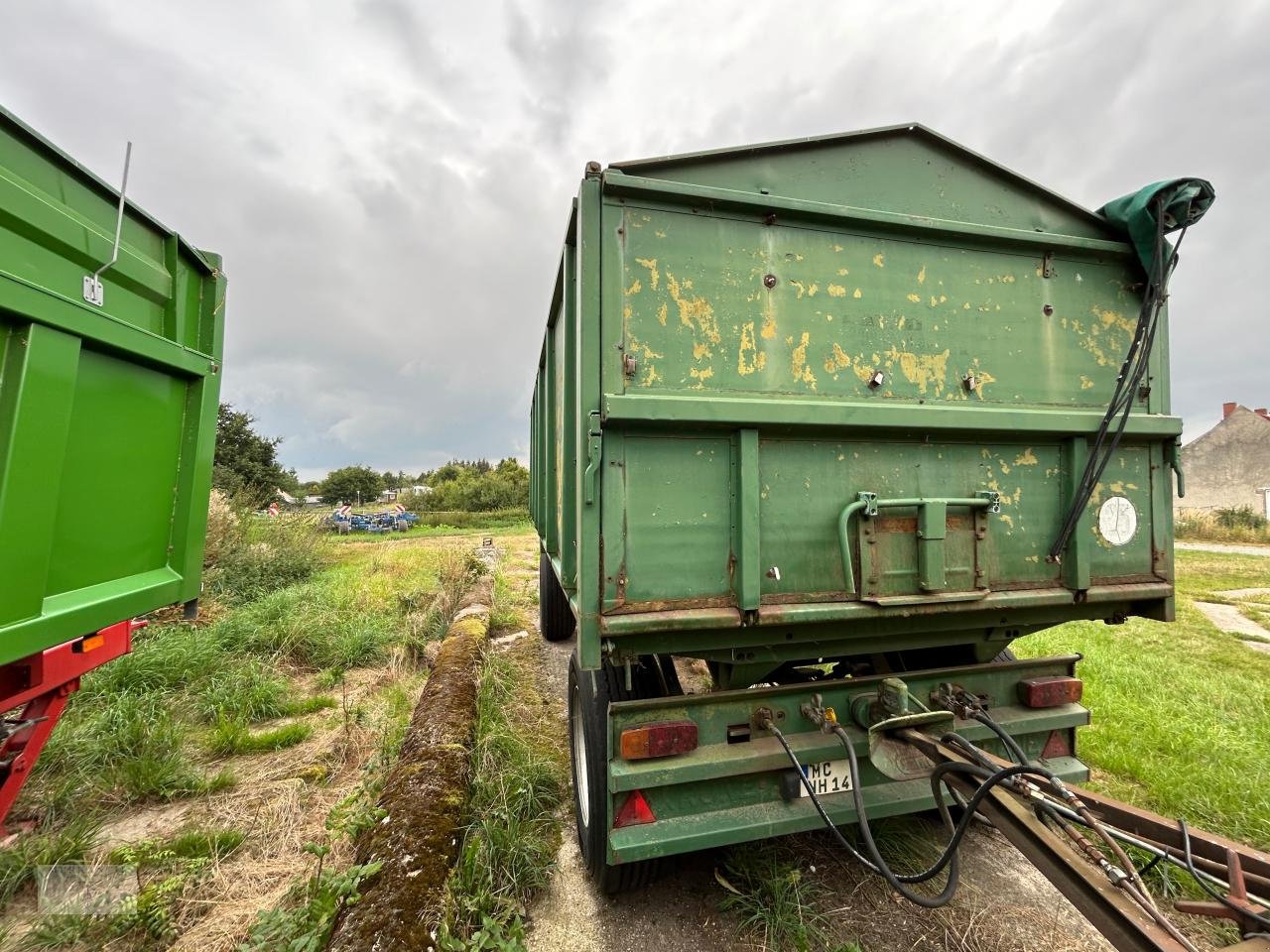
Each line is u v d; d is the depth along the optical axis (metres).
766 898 2.24
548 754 3.47
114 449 2.03
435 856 2.10
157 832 2.62
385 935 1.71
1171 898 2.35
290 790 2.96
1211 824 2.77
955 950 2.08
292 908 2.08
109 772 2.93
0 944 1.95
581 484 1.89
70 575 1.83
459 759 2.81
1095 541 2.32
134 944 1.97
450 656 4.38
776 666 2.32
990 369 2.30
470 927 2.03
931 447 2.19
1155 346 2.45
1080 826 1.66
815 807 2.09
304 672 4.91
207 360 2.54
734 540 1.98
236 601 6.57
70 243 1.82
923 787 2.23
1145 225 2.31
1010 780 1.67
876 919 2.22
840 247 2.17
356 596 7.09
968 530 2.20
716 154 2.10
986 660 2.65
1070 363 2.39
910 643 2.39
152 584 2.21
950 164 2.38
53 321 1.67
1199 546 18.31
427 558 11.23
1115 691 4.36
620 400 1.82
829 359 2.14
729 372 2.03
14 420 1.56
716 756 2.04
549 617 5.79
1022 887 2.41
